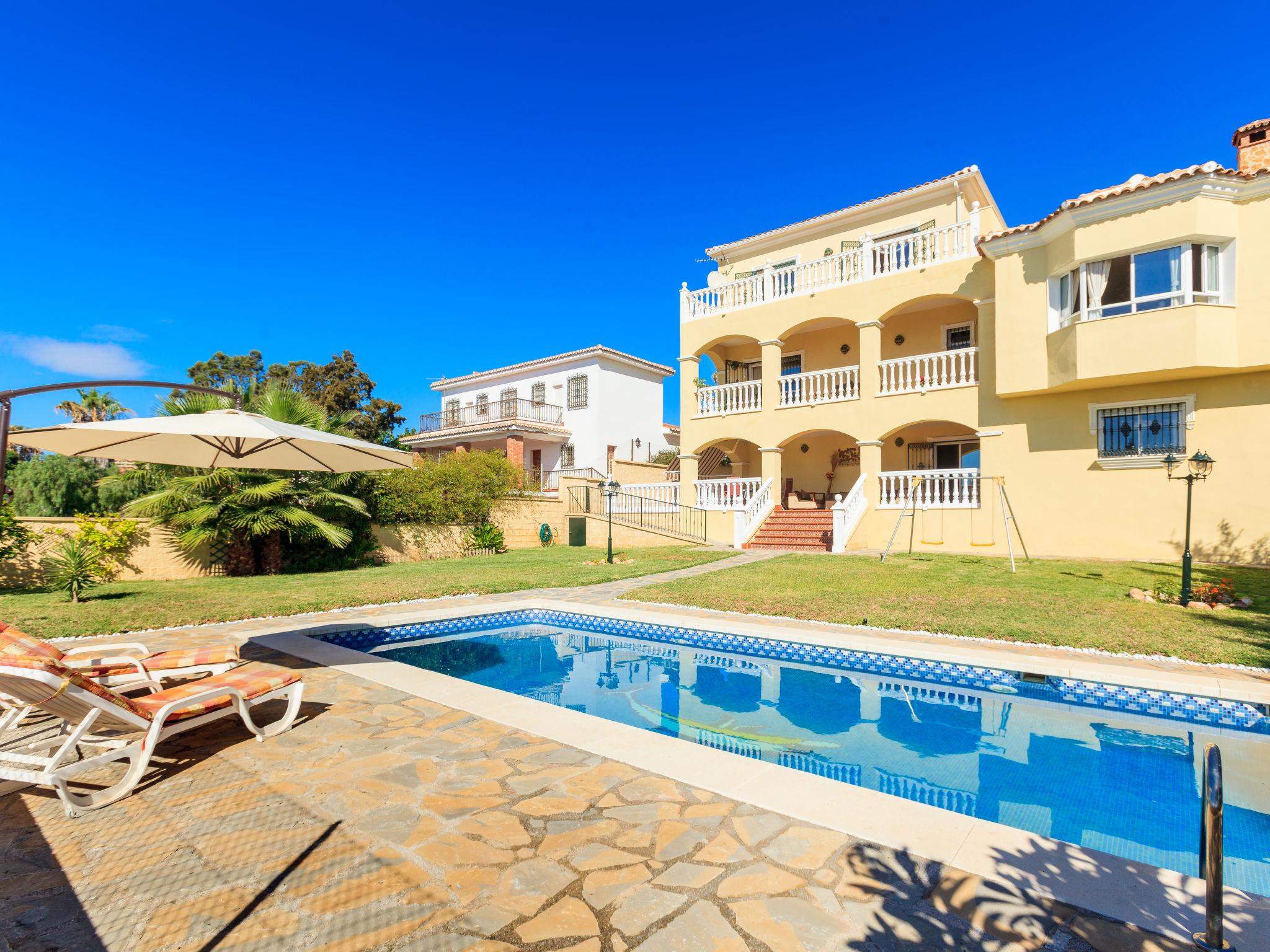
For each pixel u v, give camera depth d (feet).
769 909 9.00
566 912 8.93
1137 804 14.80
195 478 46.29
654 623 31.96
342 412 122.52
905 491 61.11
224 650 20.02
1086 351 47.03
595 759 14.62
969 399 57.16
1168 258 44.42
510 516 76.23
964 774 16.80
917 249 62.03
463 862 10.28
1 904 9.11
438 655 30.01
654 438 127.95
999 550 54.70
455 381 137.39
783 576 43.14
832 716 21.50
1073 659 23.53
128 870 10.02
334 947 8.16
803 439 77.25
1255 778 16.05
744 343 79.20
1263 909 9.08
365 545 60.29
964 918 8.77
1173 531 47.70
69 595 38.19
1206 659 22.72
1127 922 8.67
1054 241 49.73
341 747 15.39
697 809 12.11
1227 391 45.96
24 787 13.07
